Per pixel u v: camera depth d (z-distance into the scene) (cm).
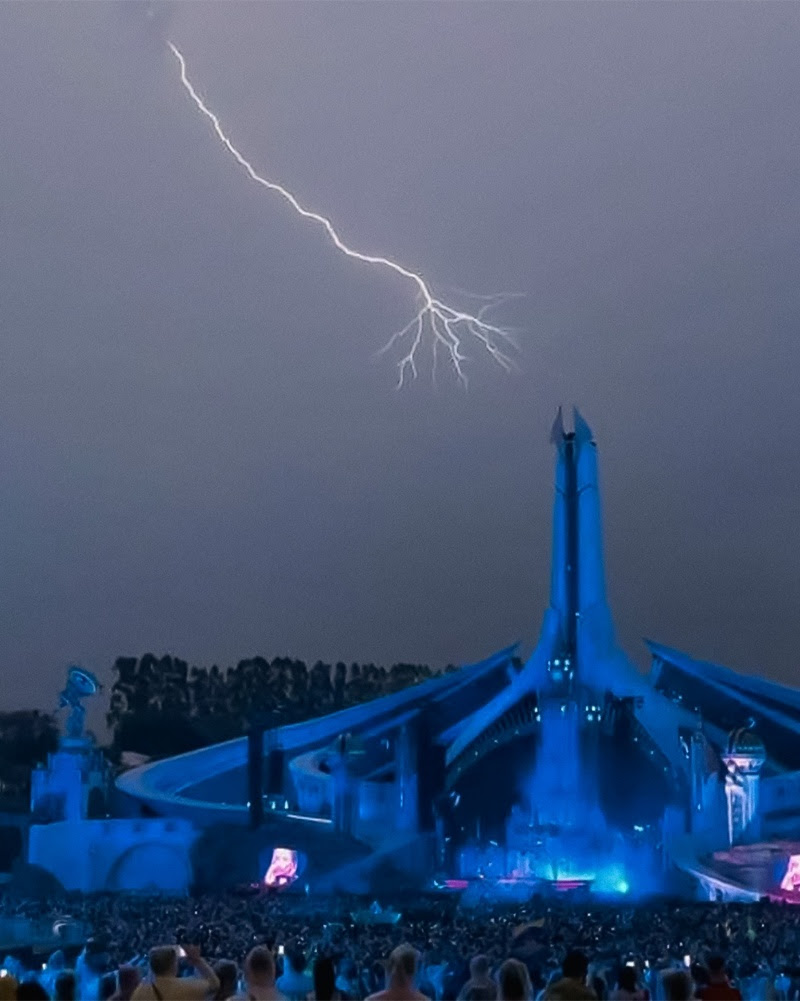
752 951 5453
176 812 16638
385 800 15975
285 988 2881
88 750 16250
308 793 17038
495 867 14662
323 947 4959
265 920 8588
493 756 18188
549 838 14838
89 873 14312
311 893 12812
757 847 13512
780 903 10394
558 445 18988
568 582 18238
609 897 12538
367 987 3122
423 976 3259
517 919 7962
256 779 14762
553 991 1798
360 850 14412
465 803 18125
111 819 14738
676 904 10969
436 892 12875
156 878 14338
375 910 9644
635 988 2136
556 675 17750
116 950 5131
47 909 9562
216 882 13975
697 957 3847
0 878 13488
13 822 16225
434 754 15550
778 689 19962
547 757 17175
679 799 16075
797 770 18625
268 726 15325
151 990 1805
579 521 18425
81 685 16262
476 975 2012
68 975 2194
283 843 14288
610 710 17500
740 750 14588
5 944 6544
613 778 17512
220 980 2019
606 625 18162
